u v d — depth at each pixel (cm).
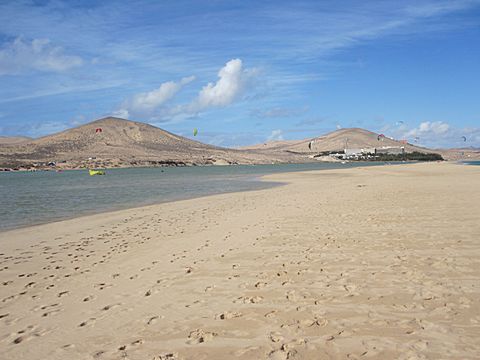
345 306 532
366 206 1532
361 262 733
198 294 622
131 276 751
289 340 448
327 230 1066
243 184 3894
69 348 466
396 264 707
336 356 406
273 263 766
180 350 445
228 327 495
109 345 468
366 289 589
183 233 1182
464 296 541
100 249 1016
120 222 1476
